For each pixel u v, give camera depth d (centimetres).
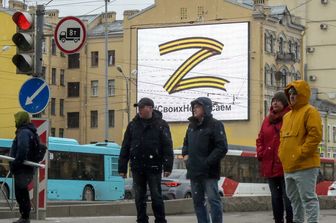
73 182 3600
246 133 7250
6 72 7444
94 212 2225
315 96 8794
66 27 1593
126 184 4103
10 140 3206
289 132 983
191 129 1101
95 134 8525
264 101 7331
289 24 7894
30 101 1558
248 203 2386
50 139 3531
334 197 2542
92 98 8581
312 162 973
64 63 8712
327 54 8900
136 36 7825
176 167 3725
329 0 8894
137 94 7775
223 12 7444
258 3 7631
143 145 1176
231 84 7350
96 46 8606
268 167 1168
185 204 2300
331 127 8631
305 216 990
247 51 7331
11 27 7431
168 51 7656
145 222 1203
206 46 7475
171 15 7669
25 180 1344
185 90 7512
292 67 7856
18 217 1564
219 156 1076
